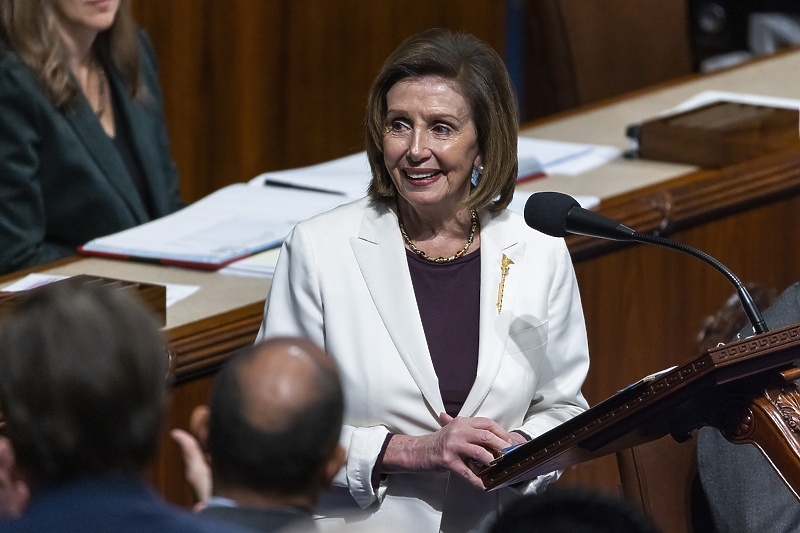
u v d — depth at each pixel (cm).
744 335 997
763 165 1459
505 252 934
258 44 2214
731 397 704
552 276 944
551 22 2270
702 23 2872
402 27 2416
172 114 2136
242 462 546
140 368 504
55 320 499
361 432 891
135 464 507
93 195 1411
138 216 1451
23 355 494
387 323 902
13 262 1362
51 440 493
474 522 905
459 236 937
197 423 596
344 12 2316
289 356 559
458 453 846
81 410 493
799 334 667
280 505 553
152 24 2069
